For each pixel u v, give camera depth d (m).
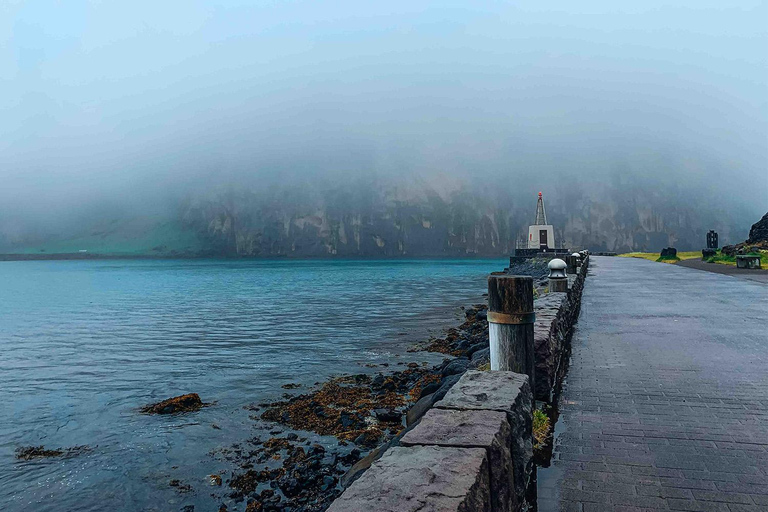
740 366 8.09
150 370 18.75
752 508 3.66
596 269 39.78
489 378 4.04
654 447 4.82
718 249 49.78
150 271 159.62
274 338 25.52
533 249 87.12
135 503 8.27
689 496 3.84
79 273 151.38
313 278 99.38
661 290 21.31
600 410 5.96
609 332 11.38
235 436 11.03
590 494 3.89
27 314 42.56
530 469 3.78
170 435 11.29
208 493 8.47
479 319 26.58
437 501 2.07
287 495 8.06
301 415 12.13
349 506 2.04
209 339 25.88
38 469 9.66
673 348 9.56
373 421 11.19
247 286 75.88
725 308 15.34
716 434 5.14
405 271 132.25
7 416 13.14
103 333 29.66
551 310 8.32
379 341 23.39
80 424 12.39
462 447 2.66
